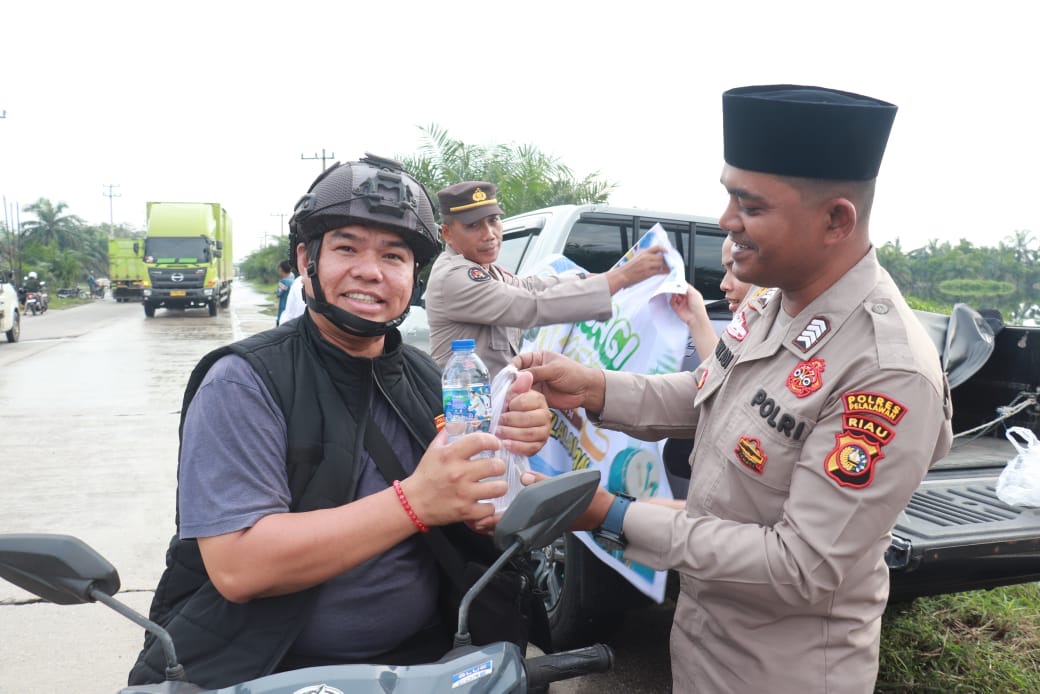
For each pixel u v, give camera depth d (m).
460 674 1.09
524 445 1.44
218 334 18.31
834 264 1.28
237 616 1.23
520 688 1.12
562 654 1.33
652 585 2.26
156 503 4.80
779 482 1.29
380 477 1.34
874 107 1.15
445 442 1.26
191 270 24.42
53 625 3.21
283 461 1.25
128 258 37.03
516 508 1.14
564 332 2.69
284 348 1.33
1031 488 2.19
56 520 4.46
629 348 2.38
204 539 1.18
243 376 1.25
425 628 1.44
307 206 1.28
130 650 3.01
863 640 1.32
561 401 1.70
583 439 2.37
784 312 1.37
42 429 7.07
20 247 52.41
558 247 3.61
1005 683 2.61
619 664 2.84
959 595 3.23
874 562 1.31
